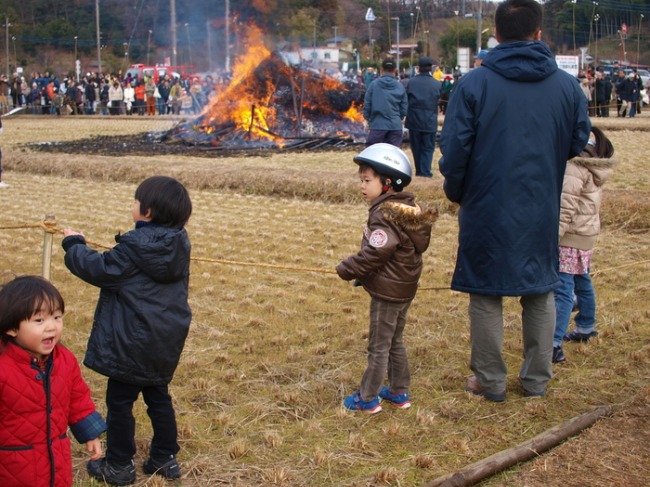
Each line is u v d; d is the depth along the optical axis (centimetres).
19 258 777
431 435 422
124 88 3434
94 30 6656
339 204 1118
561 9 7656
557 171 453
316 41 5425
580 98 457
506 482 357
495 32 454
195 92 3052
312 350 547
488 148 439
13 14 6688
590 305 559
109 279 356
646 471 360
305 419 442
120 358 359
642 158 1559
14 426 306
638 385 482
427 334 584
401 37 7112
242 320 612
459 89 446
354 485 366
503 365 465
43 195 1173
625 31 6272
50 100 3481
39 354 311
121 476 370
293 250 835
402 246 425
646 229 926
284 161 1587
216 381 490
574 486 348
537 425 432
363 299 673
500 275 444
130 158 1517
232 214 1034
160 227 364
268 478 373
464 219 457
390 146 434
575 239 530
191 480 375
